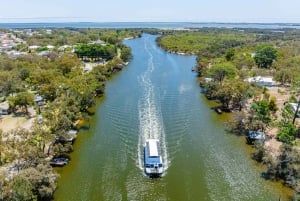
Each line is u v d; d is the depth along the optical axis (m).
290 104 100.56
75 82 111.31
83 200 57.44
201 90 133.00
